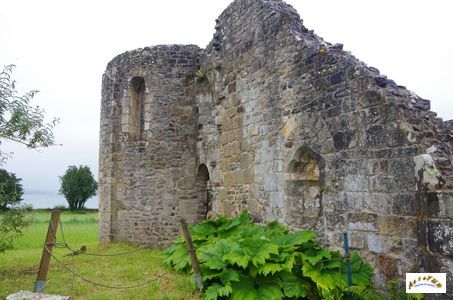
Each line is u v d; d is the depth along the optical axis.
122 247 12.39
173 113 13.20
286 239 7.45
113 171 13.52
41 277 6.81
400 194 6.01
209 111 12.34
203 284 6.90
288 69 8.41
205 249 7.37
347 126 6.94
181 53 13.41
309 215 8.01
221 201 10.91
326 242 7.27
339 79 7.16
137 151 13.30
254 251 6.90
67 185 46.72
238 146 10.19
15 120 8.02
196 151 12.88
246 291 6.45
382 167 6.31
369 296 6.04
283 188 8.36
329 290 6.23
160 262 9.67
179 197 12.87
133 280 7.96
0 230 8.20
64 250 12.16
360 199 6.64
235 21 10.58
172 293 6.90
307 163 8.16
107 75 14.27
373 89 6.54
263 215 9.05
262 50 9.34
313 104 7.68
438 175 5.40
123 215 13.31
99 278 8.10
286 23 8.60
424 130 6.32
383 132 6.33
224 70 11.01
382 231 6.24
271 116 8.92
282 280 6.65
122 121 13.62
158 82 13.34
